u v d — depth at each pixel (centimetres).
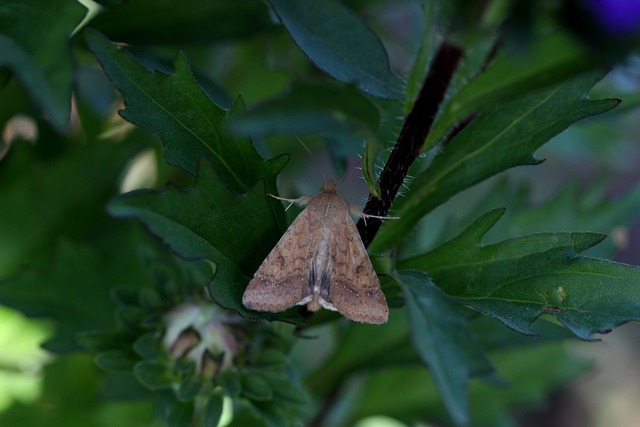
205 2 24
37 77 20
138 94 21
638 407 43
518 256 22
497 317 21
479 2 20
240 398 23
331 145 23
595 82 21
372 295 22
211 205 21
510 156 22
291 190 26
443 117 21
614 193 44
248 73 28
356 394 28
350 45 21
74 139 26
